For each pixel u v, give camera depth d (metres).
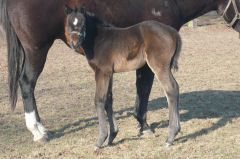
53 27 6.82
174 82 6.25
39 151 6.46
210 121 7.69
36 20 6.74
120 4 6.95
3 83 11.33
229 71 12.35
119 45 6.26
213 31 20.64
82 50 6.58
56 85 11.06
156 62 6.22
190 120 7.82
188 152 6.25
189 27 21.39
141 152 6.29
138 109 7.09
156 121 7.89
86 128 7.57
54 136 7.18
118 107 8.98
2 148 6.66
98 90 6.31
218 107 8.79
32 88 6.99
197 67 12.95
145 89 7.05
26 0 6.75
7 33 6.98
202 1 7.50
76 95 10.02
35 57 6.90
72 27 6.06
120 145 6.61
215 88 10.45
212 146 6.46
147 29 6.23
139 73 7.03
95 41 6.28
